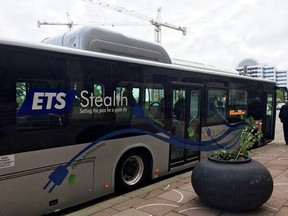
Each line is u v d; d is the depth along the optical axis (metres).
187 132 7.39
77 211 5.10
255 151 10.40
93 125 5.19
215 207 4.73
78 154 4.95
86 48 6.05
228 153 5.09
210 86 8.13
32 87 4.35
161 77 6.57
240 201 4.46
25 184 4.27
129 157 5.98
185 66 7.96
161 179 6.99
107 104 5.43
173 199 5.39
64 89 4.74
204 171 4.71
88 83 5.10
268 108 11.98
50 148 4.55
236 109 9.44
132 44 6.90
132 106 5.91
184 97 7.26
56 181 4.64
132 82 5.91
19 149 4.20
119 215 4.69
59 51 4.68
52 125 4.58
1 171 4.02
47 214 4.92
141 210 4.88
